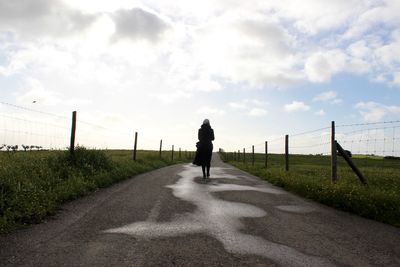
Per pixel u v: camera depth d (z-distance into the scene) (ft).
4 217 19.58
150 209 25.11
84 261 14.38
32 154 42.14
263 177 52.44
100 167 43.14
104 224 20.61
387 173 55.93
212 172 62.03
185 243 17.07
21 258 14.67
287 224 21.80
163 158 105.19
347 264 14.96
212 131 47.88
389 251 17.04
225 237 18.29
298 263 14.80
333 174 36.35
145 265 14.02
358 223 23.13
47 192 27.27
